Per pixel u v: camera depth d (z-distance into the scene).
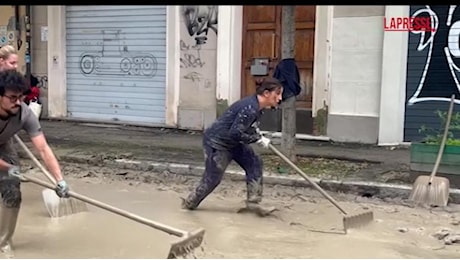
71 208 6.04
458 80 9.69
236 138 5.80
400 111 10.11
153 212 6.21
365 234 5.46
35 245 5.06
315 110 10.85
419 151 6.96
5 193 4.75
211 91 11.97
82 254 4.82
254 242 5.18
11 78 4.22
